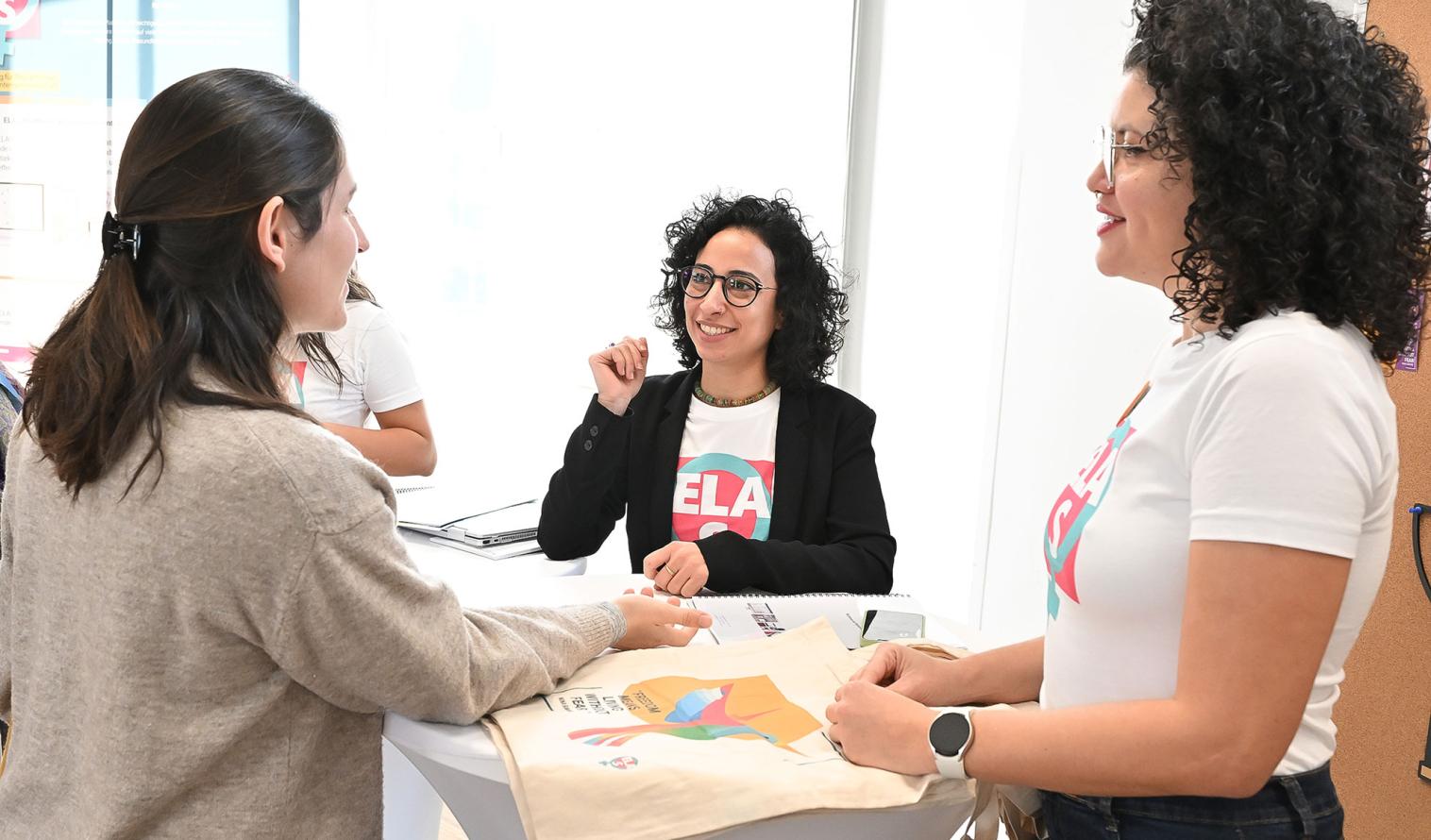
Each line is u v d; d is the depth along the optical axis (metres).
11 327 3.64
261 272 0.99
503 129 4.05
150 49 3.70
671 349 3.98
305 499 0.92
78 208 3.64
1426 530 1.76
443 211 4.12
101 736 0.93
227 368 0.97
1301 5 0.88
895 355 3.64
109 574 0.92
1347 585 0.87
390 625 0.95
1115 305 2.38
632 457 1.88
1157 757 0.85
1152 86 0.92
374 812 1.05
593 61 3.95
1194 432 0.87
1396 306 0.89
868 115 3.72
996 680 1.16
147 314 0.96
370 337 2.26
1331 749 0.94
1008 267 2.72
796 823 0.94
